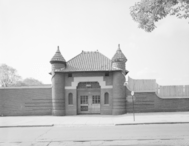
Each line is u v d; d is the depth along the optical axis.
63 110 20.28
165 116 16.66
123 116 17.92
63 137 9.98
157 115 17.48
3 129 13.23
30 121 16.22
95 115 19.64
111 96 20.30
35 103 20.86
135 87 21.77
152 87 21.70
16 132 11.90
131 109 20.33
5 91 21.11
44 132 11.63
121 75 20.14
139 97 20.31
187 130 10.83
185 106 20.08
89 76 20.75
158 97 20.23
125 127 12.45
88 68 20.69
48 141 9.23
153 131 10.71
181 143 8.05
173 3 7.53
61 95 20.39
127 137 9.42
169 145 7.80
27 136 10.55
